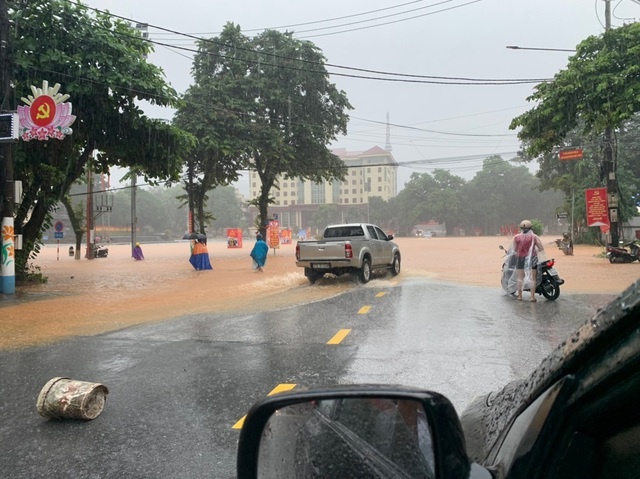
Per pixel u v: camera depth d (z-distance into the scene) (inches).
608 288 533.6
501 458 58.1
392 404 57.3
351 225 665.6
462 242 2226.9
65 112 558.9
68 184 714.8
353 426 59.0
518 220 4308.6
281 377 231.1
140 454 154.6
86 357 279.1
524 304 433.1
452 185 4490.7
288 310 426.6
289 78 1298.0
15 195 571.5
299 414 61.1
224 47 1258.0
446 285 587.2
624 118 576.4
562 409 50.5
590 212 1095.6
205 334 334.0
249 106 1216.8
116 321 394.6
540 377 56.7
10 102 589.3
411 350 275.7
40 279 710.5
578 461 50.1
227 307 454.0
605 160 951.0
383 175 5989.2
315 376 231.5
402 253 1278.3
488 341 295.1
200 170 1219.9
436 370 235.1
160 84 675.4
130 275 826.8
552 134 655.8
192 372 243.3
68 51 621.6
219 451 155.3
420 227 4953.3
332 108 1369.3
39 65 595.5
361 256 612.7
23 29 599.2
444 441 53.9
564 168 1865.2
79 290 613.6
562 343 55.1
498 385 211.6
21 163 633.6
